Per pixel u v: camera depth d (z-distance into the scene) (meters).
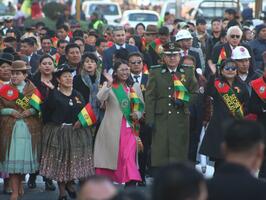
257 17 61.09
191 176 11.38
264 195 12.92
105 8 93.00
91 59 28.69
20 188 27.75
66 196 27.31
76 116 26.78
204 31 44.84
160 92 28.45
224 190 12.96
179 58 28.66
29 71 32.22
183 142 28.59
